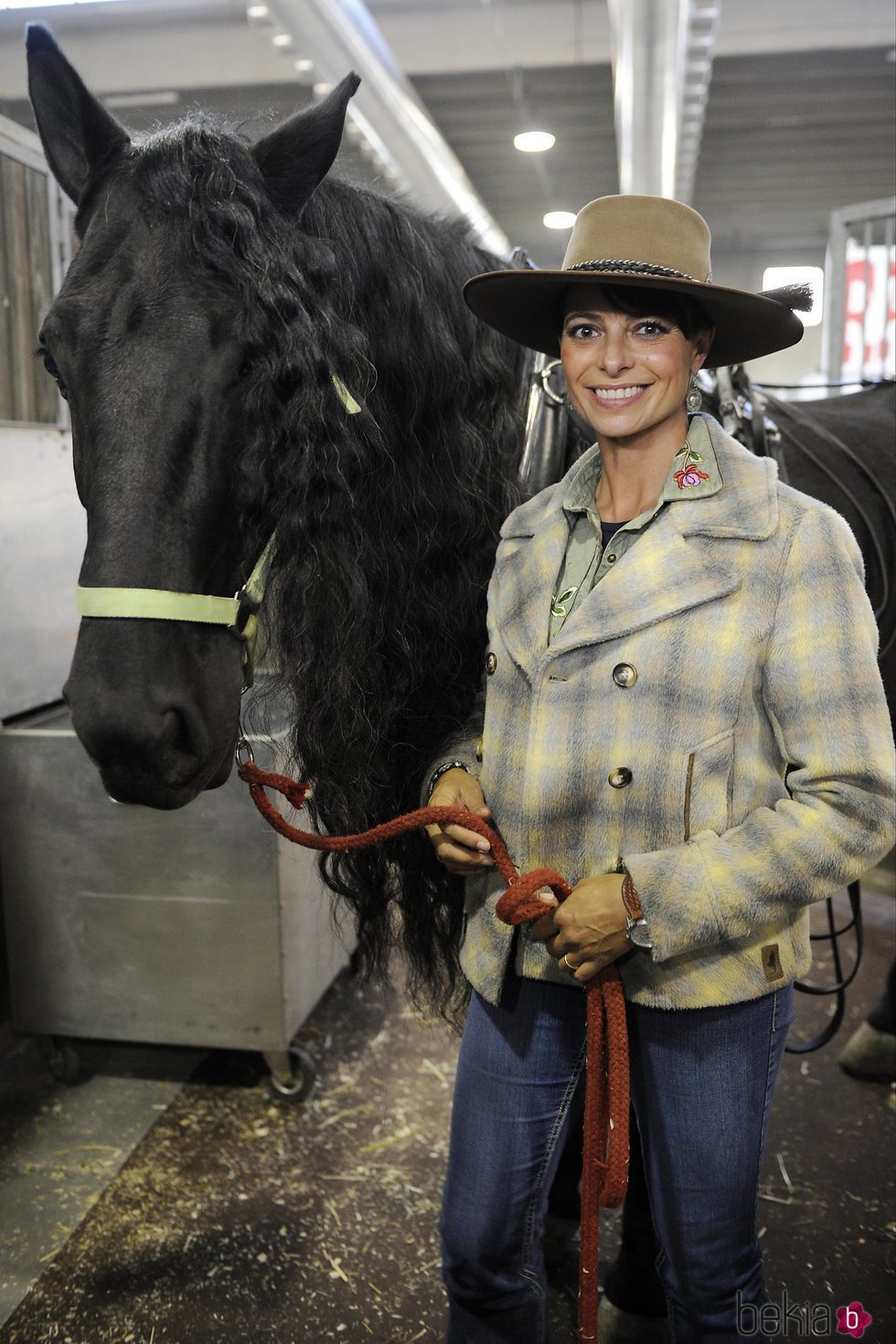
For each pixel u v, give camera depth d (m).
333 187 1.07
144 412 0.87
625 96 3.64
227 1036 1.91
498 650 0.97
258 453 0.92
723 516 0.87
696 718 0.85
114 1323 1.44
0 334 2.33
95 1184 1.72
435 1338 1.41
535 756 0.90
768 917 0.83
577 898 0.85
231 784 1.81
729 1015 0.89
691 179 5.67
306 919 1.97
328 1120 1.89
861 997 2.30
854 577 0.86
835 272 4.30
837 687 0.83
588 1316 0.90
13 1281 1.51
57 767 1.86
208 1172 1.75
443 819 0.92
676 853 0.83
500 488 1.17
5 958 2.13
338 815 1.12
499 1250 0.97
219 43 4.02
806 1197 1.67
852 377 4.40
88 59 4.10
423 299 1.10
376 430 1.00
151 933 1.89
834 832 0.82
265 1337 1.41
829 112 4.88
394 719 1.12
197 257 0.89
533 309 1.03
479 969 0.97
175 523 0.88
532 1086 0.96
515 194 6.31
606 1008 0.86
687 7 3.08
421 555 1.09
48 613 2.18
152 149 0.95
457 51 4.22
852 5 3.92
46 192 2.48
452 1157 0.99
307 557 0.96
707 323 0.94
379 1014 2.26
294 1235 1.60
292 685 1.05
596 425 0.91
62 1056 2.00
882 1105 1.91
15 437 2.05
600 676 0.88
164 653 0.88
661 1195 0.92
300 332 0.91
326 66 3.59
